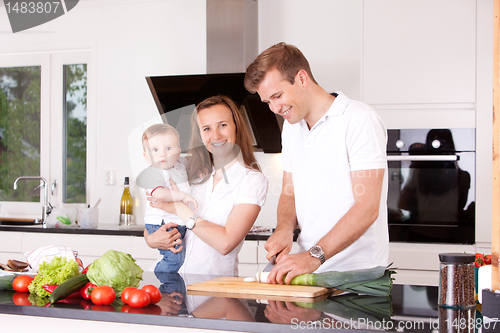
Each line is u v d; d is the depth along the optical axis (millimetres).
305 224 1537
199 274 1458
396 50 2359
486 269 1021
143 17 3010
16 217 3221
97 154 3039
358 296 1126
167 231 1431
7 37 3195
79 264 1316
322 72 2740
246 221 1388
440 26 2318
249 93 2373
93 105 3086
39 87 3225
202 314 953
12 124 3271
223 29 2547
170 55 2979
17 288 1181
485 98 2279
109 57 3049
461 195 2297
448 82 2314
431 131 2328
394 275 2338
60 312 1004
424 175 2334
